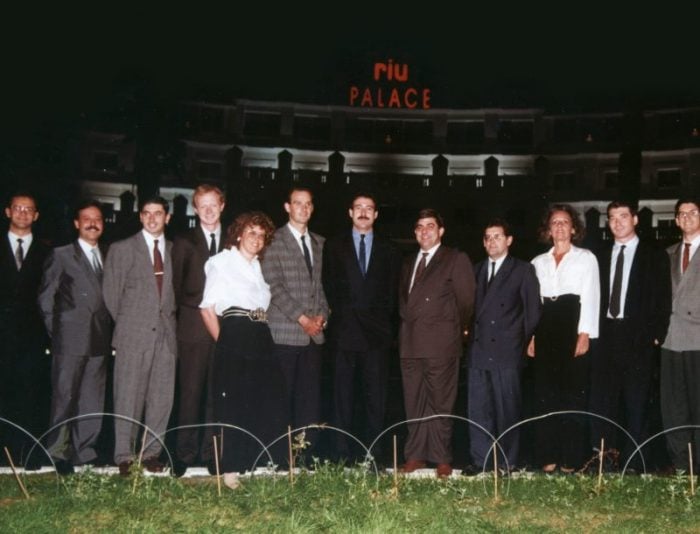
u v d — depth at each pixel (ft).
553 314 24.76
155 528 17.42
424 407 24.76
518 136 153.28
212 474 23.34
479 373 24.62
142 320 23.77
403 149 155.12
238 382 21.26
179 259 24.03
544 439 24.75
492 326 24.48
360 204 25.32
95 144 125.70
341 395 24.79
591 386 25.00
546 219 25.98
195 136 143.84
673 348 24.48
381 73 154.81
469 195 152.87
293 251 24.80
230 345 21.35
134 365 23.56
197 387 23.73
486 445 24.31
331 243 25.44
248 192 148.15
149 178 125.49
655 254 24.86
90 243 24.94
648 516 19.06
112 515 18.35
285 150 150.71
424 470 24.71
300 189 25.04
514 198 151.02
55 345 24.09
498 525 18.13
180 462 23.49
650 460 27.22
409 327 24.68
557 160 150.51
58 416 23.73
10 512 18.08
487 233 24.95
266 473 22.03
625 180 143.95
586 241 146.41
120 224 128.06
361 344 24.72
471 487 21.39
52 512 18.28
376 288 25.00
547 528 17.80
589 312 24.50
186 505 19.12
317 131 154.51
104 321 24.59
